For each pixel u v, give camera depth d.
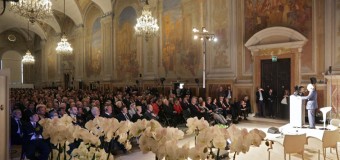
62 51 22.19
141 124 2.20
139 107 9.49
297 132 8.45
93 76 26.89
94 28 26.61
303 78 12.34
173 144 1.99
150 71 20.33
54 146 2.30
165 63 19.08
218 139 2.07
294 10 12.70
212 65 16.00
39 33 35.44
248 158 7.07
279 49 13.11
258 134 2.11
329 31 11.52
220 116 11.09
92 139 2.20
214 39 15.56
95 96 15.69
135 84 21.58
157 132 2.08
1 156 4.27
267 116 13.63
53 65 34.31
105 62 24.97
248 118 13.61
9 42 38.34
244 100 13.91
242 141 2.04
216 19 15.78
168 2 18.83
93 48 26.80
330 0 11.50
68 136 2.17
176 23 18.19
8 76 4.39
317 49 11.91
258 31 13.79
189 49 17.25
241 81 14.67
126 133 2.26
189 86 17.22
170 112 11.66
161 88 19.08
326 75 11.31
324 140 6.33
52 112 8.28
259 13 13.98
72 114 8.98
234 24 14.91
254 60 14.08
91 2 26.47
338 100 11.01
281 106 13.12
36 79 38.81
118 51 23.56
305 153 7.39
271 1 13.51
